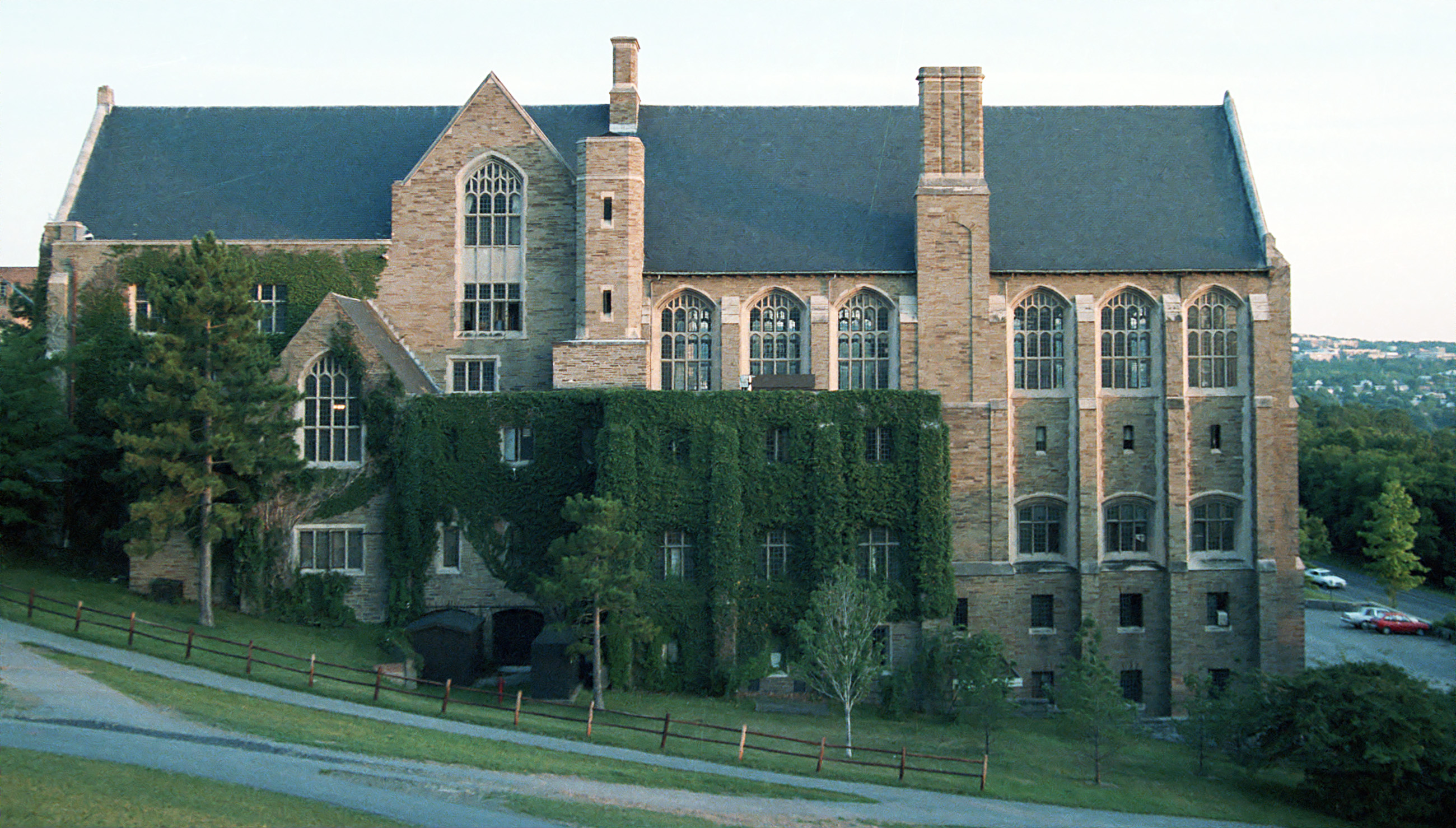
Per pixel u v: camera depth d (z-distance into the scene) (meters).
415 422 52.97
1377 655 72.06
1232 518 59.47
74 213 59.69
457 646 49.66
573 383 56.28
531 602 53.25
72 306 57.41
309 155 62.88
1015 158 63.12
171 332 47.91
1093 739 48.00
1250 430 59.03
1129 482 59.28
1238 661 58.50
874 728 48.66
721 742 39.88
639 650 51.19
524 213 59.03
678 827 29.64
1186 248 59.62
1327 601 93.19
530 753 36.00
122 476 50.28
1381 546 90.12
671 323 59.38
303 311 58.41
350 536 53.50
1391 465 112.12
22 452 50.56
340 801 27.95
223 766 29.38
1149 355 59.59
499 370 58.88
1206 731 48.00
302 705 37.78
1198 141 63.59
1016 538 58.97
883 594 47.41
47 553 54.84
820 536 51.91
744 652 51.59
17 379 50.94
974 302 57.78
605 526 46.56
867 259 58.94
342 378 53.97
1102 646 57.91
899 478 52.62
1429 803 42.06
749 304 58.97
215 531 47.91
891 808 35.50
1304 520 109.44
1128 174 62.44
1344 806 43.16
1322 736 42.75
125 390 56.50
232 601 52.91
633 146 57.16
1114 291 59.12
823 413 52.50
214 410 46.56
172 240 58.59
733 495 51.50
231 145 63.25
